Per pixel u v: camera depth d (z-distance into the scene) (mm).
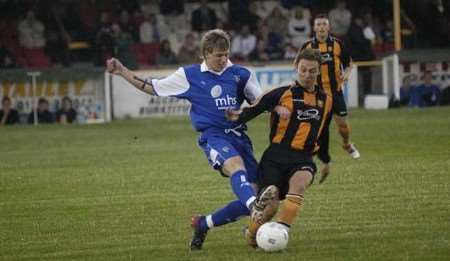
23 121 62844
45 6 73438
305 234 22625
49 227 24734
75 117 63125
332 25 73750
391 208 25938
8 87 62531
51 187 32281
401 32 75000
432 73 66000
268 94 20500
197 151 42312
